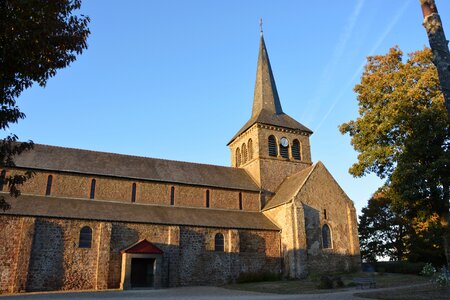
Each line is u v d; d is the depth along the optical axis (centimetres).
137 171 3825
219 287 3133
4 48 959
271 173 4506
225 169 4591
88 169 3559
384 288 2548
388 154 2994
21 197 3116
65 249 2912
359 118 3334
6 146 1059
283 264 3734
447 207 2664
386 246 5069
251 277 3506
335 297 2055
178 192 3881
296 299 2005
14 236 2770
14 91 1056
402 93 2914
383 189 3138
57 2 1045
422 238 4331
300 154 4803
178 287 3162
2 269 2673
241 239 3644
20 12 953
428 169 2583
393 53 3234
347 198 4153
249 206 4197
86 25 1158
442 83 1030
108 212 3241
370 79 3247
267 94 5097
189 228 3428
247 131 4834
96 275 2941
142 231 3231
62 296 2320
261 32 5531
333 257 3812
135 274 3198
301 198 3834
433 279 2691
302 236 3647
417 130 2711
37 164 3366
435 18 1085
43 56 1069
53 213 2958
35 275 2764
